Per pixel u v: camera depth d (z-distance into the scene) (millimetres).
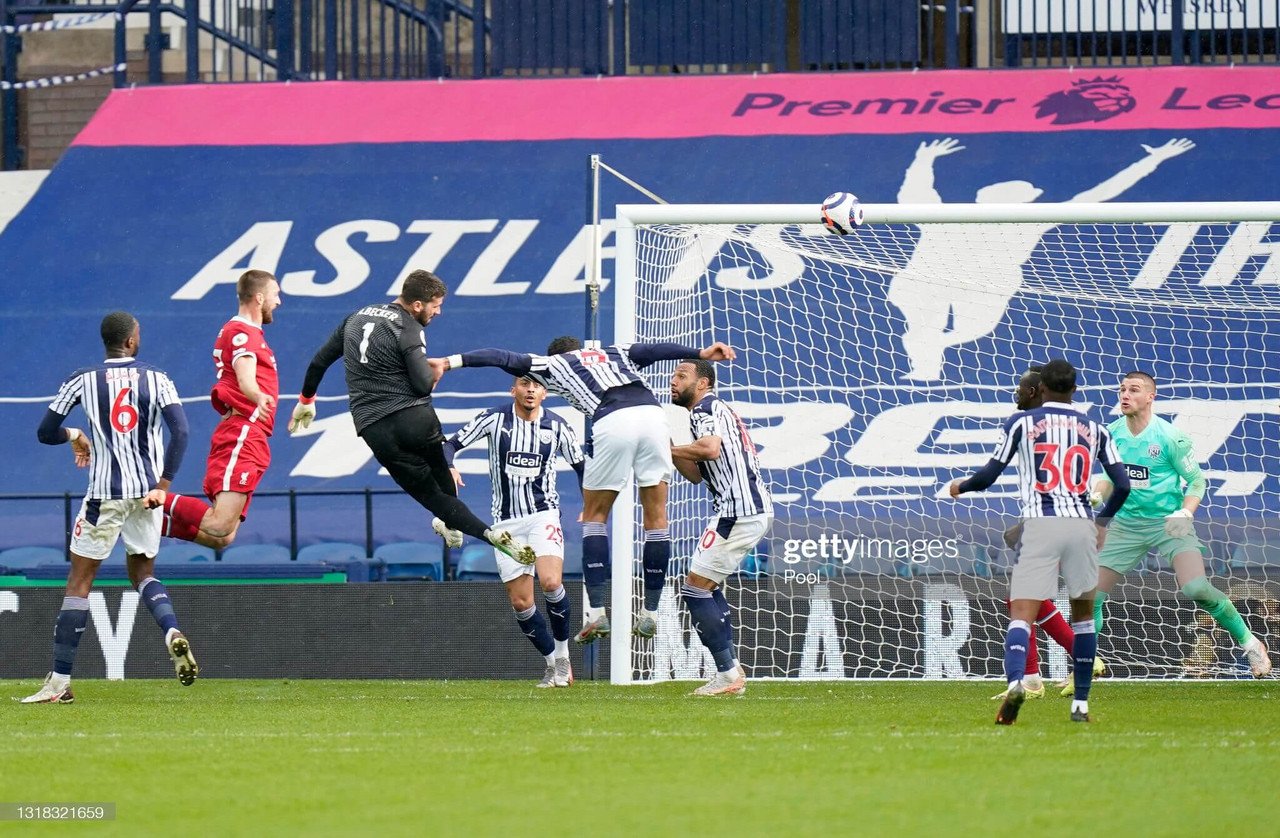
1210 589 30250
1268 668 30406
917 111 60531
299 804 15039
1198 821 13922
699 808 14625
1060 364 22531
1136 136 58188
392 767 17766
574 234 57156
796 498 39812
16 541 47469
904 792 15609
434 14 65500
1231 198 55188
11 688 33062
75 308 56469
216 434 29734
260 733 21875
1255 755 18594
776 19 62844
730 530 28594
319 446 50812
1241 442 44938
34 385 54000
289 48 65500
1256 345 47375
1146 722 23109
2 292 57281
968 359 47156
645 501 28562
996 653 35156
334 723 23438
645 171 58906
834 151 58875
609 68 64188
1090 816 14180
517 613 31641
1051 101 60250
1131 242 51156
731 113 61156
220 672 37312
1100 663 28766
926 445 44531
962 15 65500
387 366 26219
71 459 51531
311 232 58156
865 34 62781
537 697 29156
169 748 19906
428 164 60375
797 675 35500
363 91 64062
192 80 65438
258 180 60406
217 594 37531
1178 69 61125
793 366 47531
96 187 60938
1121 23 63094
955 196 56438
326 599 37281
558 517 31594
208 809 14781
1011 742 20094
